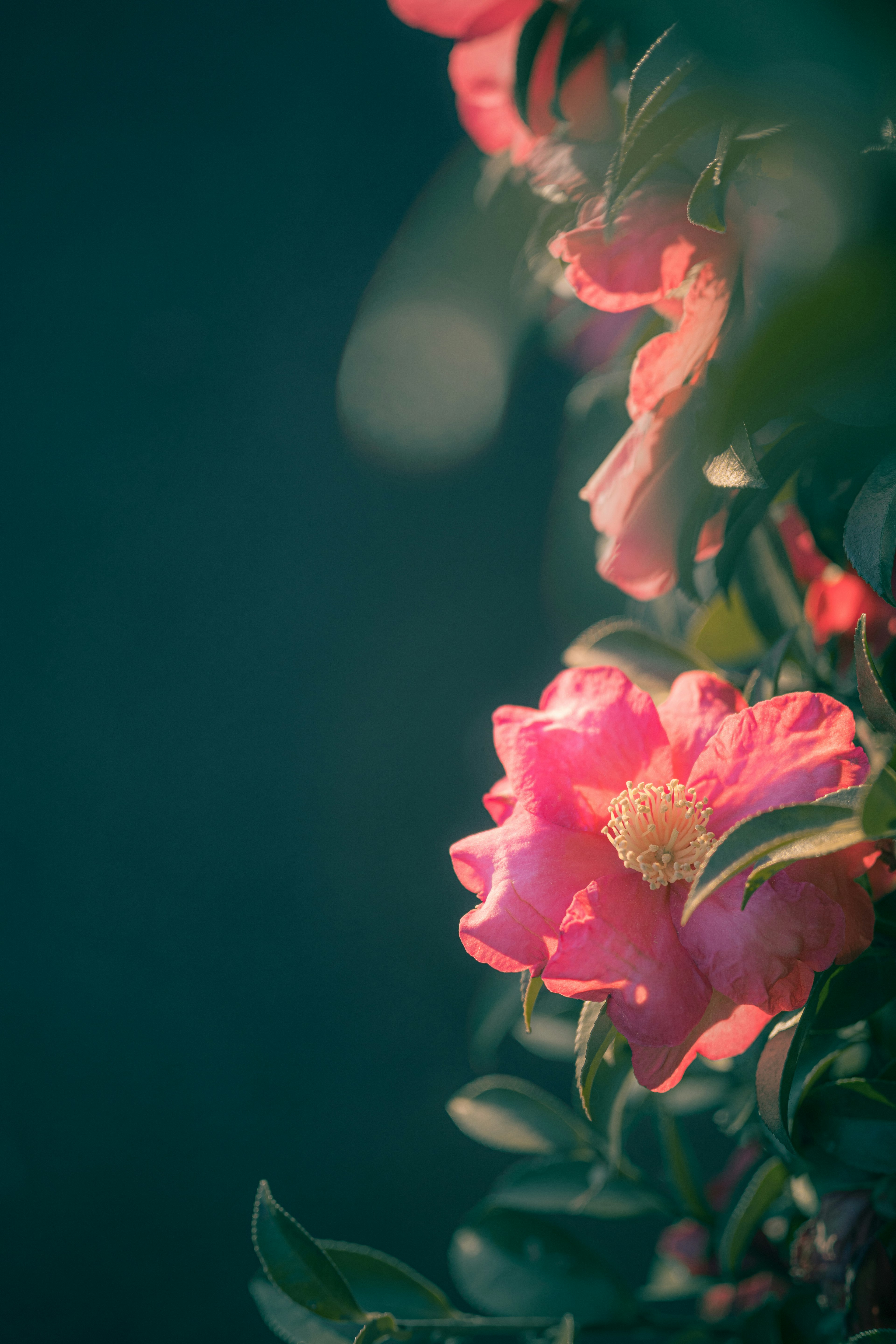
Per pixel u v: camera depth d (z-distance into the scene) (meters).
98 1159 2.54
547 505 3.24
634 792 0.70
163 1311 2.32
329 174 3.62
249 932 2.84
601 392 0.80
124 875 2.95
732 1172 0.83
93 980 2.80
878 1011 0.70
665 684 0.76
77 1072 2.66
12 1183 2.53
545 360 3.30
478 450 3.28
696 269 0.69
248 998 2.74
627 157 0.68
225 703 3.14
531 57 0.74
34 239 3.68
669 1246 0.85
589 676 0.71
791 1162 0.72
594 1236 2.14
